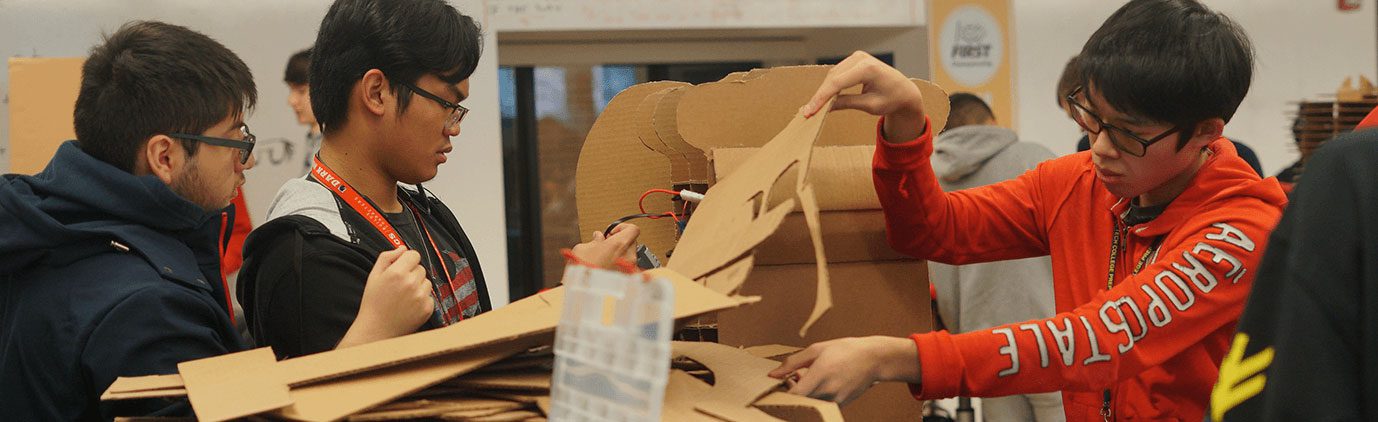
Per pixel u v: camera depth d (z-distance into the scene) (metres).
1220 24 1.25
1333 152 0.87
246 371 1.04
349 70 1.42
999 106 4.71
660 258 1.72
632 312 0.76
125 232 1.33
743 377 1.10
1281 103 5.01
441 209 1.70
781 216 1.02
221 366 1.08
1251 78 1.27
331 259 1.33
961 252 1.48
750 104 1.47
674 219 1.60
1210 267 1.23
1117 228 1.43
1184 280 1.24
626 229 1.50
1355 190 0.84
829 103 1.21
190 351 1.25
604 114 1.75
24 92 3.44
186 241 1.41
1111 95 1.25
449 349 1.01
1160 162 1.27
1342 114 3.64
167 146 1.37
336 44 1.43
